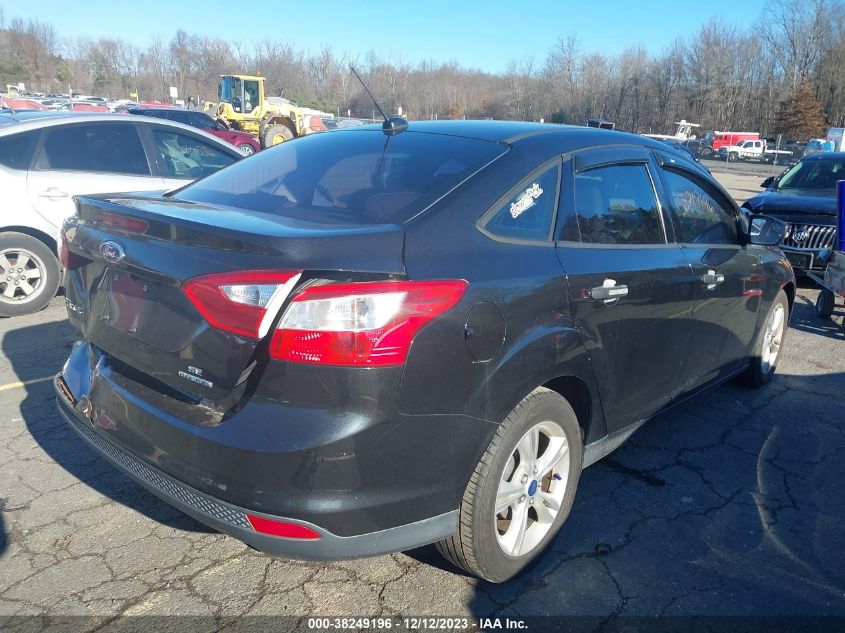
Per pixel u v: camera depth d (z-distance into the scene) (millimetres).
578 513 3348
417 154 2998
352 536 2215
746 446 4129
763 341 4836
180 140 7027
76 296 2963
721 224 4180
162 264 2381
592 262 2943
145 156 6711
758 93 72438
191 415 2322
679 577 2891
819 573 2951
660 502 3475
